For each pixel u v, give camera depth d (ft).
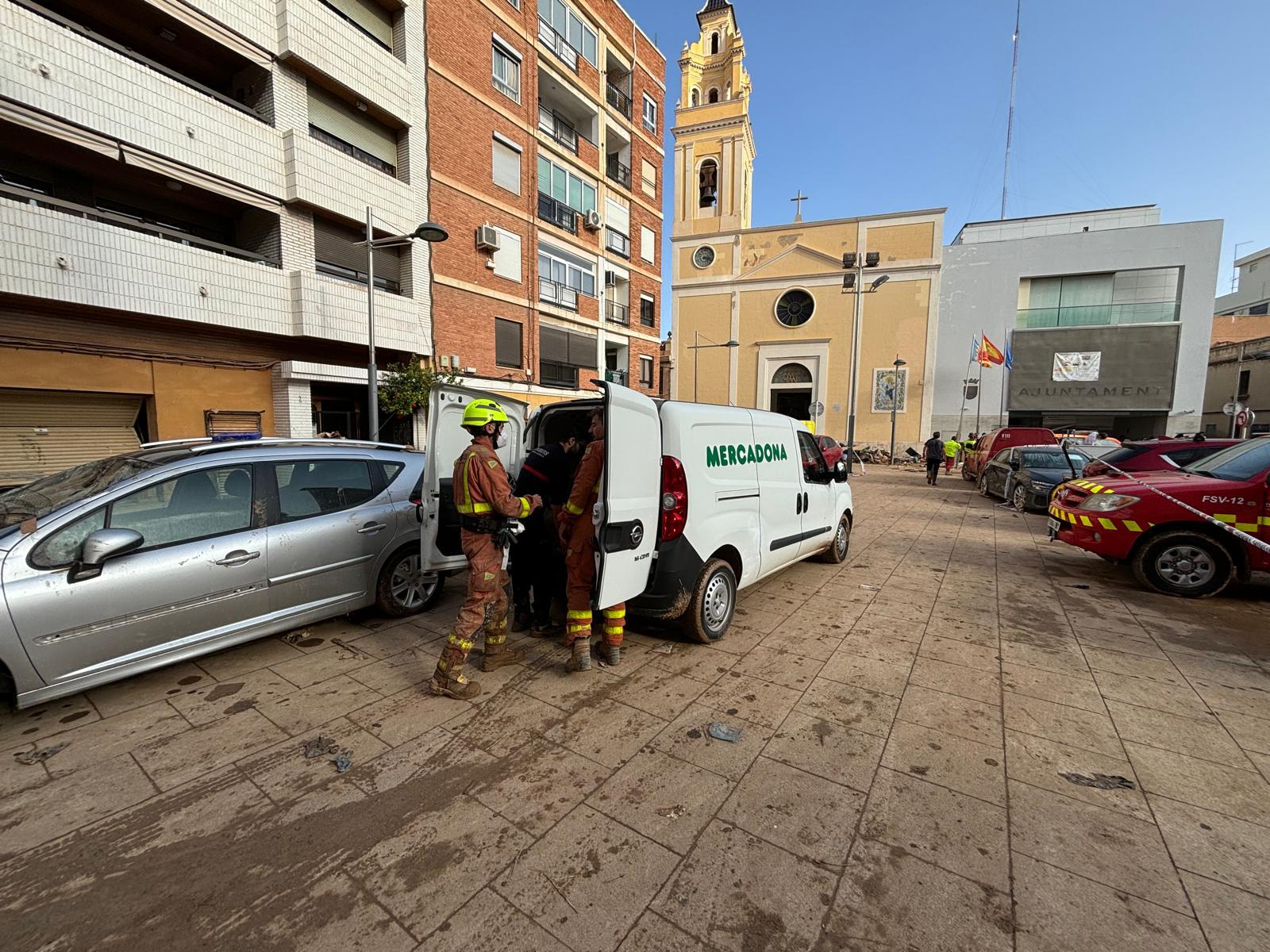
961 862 6.92
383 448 16.15
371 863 6.89
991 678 12.21
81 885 6.54
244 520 12.35
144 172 30.50
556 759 9.09
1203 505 17.85
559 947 5.73
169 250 30.37
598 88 63.72
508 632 14.71
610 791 8.30
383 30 42.80
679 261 101.96
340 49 37.86
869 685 11.84
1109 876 6.70
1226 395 106.42
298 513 13.35
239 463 12.59
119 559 10.40
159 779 8.54
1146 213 98.27
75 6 30.01
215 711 10.57
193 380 33.55
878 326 89.66
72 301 27.02
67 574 9.78
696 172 101.81
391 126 43.70
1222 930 5.93
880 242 89.20
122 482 10.94
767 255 96.27
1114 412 87.86
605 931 5.93
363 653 13.23
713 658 13.12
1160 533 18.42
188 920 6.07
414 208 44.32
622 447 11.07
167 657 11.00
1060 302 91.09
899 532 29.94
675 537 12.49
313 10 36.09
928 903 6.31
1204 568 17.94
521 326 54.95
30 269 25.58
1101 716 10.55
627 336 71.87
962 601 17.75
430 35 44.86
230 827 7.52
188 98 31.09
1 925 5.97
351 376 39.50
